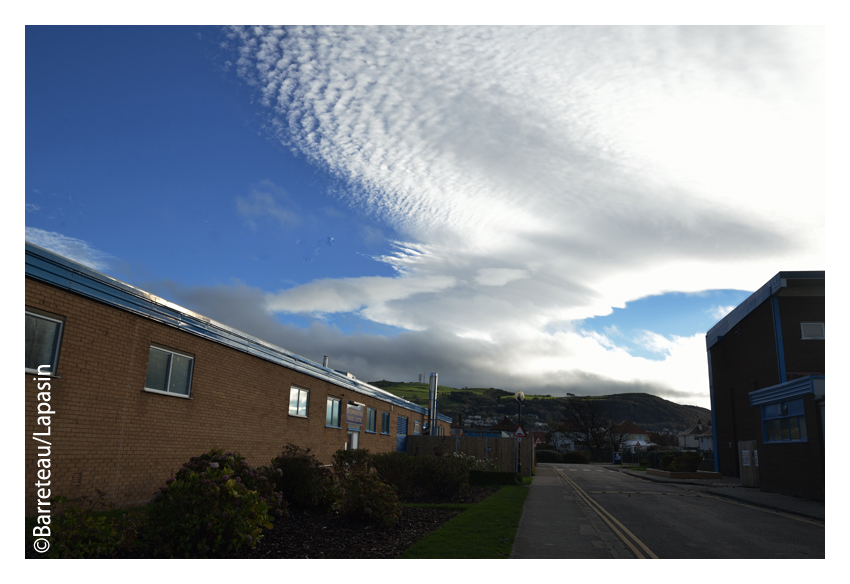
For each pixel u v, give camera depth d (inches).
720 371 1419.8
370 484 422.9
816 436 710.5
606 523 469.1
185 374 564.7
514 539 375.9
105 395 450.6
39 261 391.9
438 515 494.9
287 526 386.3
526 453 1178.6
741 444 962.1
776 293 1091.3
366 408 1171.3
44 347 398.3
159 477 510.0
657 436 3873.0
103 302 451.5
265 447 721.6
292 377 811.4
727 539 406.0
